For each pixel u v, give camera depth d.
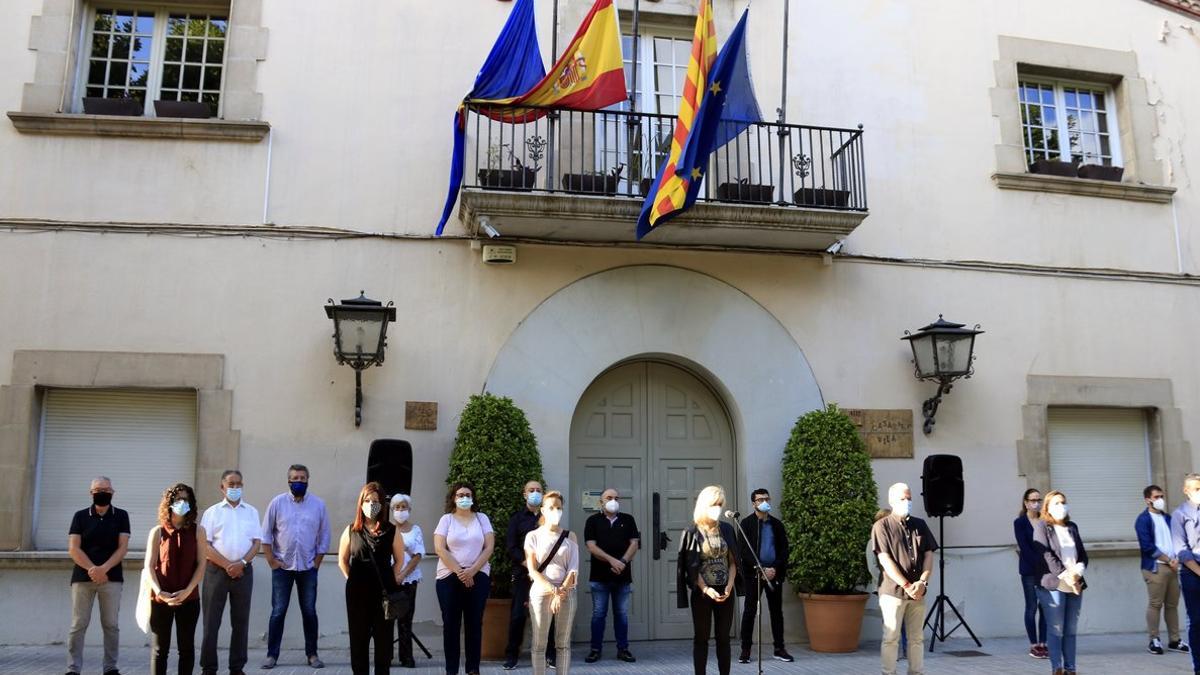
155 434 8.27
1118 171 10.54
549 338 8.80
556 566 6.54
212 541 6.84
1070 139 10.72
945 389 9.24
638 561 9.09
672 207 7.81
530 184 8.48
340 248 8.55
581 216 8.38
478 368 8.61
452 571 6.75
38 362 7.98
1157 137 10.69
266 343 8.31
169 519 6.01
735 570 6.23
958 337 9.00
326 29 8.89
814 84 9.78
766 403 9.17
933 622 9.04
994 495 9.48
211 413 8.12
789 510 8.69
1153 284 10.36
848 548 8.40
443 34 9.09
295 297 8.42
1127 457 10.14
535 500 7.56
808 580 8.52
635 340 9.01
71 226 8.21
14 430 7.86
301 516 7.40
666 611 9.09
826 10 9.99
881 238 9.68
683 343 9.10
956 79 10.20
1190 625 6.94
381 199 8.70
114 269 8.21
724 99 8.05
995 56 10.36
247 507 7.10
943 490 8.51
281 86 8.72
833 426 8.77
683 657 8.12
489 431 8.04
